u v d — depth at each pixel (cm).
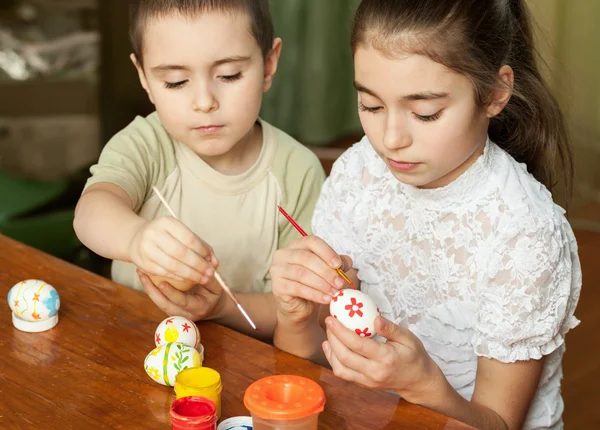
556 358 135
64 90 388
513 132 133
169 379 107
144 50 143
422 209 134
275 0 474
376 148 115
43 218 238
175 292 128
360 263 146
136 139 157
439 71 106
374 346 104
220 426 99
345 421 102
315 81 486
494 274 122
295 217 170
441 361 137
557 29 393
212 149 147
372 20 108
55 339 120
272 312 149
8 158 388
